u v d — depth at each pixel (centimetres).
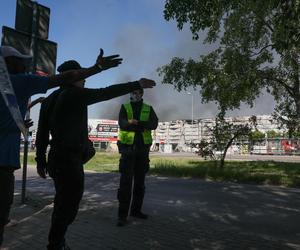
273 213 834
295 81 2425
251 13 2255
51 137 430
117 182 1407
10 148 342
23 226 615
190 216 768
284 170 2008
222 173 1633
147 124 667
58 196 427
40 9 802
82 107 421
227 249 532
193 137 12181
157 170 1870
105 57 333
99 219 687
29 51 785
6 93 284
